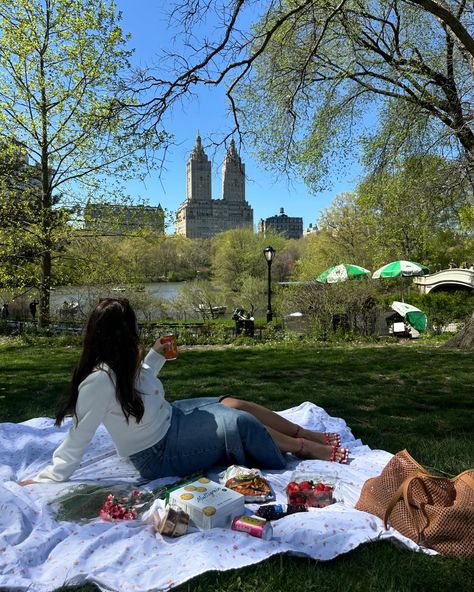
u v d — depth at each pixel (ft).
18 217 57.06
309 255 131.75
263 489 9.66
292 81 33.99
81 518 8.87
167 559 7.48
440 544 8.00
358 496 9.89
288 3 28.60
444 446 14.12
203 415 10.63
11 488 9.58
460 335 38.99
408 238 88.22
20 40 50.90
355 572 7.41
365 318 50.16
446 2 35.29
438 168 39.99
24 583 6.83
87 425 9.50
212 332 49.85
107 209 58.85
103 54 52.95
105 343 9.46
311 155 41.70
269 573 7.25
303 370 28.32
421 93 37.09
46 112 54.65
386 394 21.56
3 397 21.49
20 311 78.95
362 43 37.81
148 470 10.25
